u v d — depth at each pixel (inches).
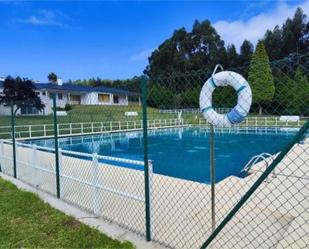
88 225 160.2
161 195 203.2
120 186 210.1
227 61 1643.7
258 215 159.9
